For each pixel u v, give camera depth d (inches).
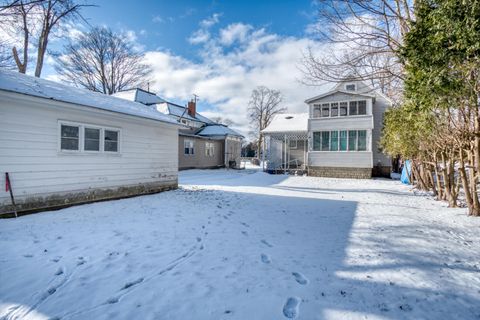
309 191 411.5
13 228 180.7
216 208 265.1
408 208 274.5
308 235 177.6
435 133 277.3
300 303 94.9
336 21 259.9
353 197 351.3
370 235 177.3
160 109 901.2
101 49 995.3
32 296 98.0
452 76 136.8
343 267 125.5
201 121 1071.0
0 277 111.6
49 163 237.9
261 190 416.5
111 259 132.0
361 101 649.0
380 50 255.0
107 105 293.3
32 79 262.7
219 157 1016.2
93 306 92.3
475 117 208.1
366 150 641.0
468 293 101.9
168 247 150.9
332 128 671.1
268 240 166.7
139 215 227.5
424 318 86.3
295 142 818.2
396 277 115.0
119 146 306.8
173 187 395.5
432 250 147.9
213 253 143.2
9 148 210.2
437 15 123.3
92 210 242.2
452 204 280.8
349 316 87.4
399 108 358.3
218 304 94.0
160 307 92.0
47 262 127.0
